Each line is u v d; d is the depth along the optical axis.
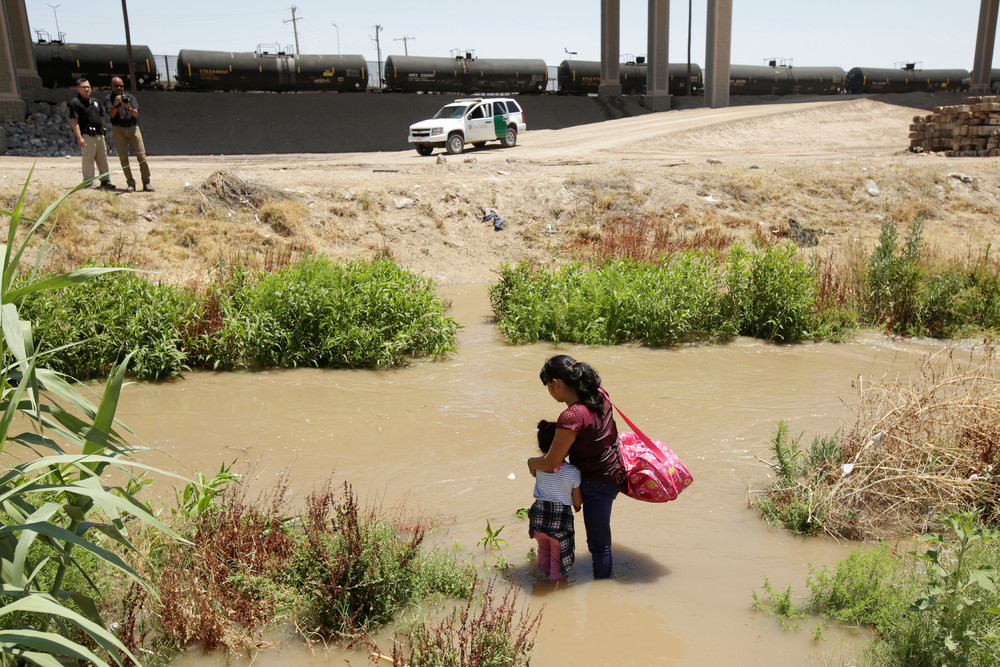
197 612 3.87
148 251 13.06
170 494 5.56
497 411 7.73
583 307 10.79
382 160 24.19
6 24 28.36
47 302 8.61
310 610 4.13
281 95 41.09
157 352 8.58
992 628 3.69
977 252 14.66
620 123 37.16
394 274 10.62
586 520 4.59
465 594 4.38
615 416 7.52
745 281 11.18
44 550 4.00
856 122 36.25
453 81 45.00
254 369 9.20
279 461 6.40
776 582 4.57
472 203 16.62
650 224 16.20
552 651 3.85
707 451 6.66
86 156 13.99
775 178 18.12
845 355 10.04
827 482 5.59
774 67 52.78
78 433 3.35
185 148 35.31
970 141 22.22
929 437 5.72
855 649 3.88
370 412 7.67
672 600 4.37
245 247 13.77
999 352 9.81
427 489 5.89
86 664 3.44
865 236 16.50
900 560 4.50
